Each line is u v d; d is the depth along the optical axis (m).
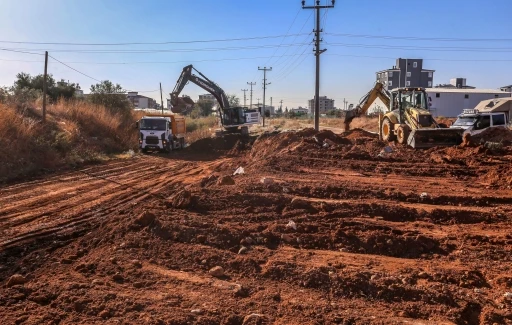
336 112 101.19
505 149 16.92
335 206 8.38
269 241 6.93
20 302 4.92
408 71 93.12
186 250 6.38
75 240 7.73
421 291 5.16
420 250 6.74
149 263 6.03
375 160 14.41
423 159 14.54
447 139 17.67
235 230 6.99
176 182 14.78
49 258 6.61
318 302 4.95
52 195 12.09
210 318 4.50
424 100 19.95
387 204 8.65
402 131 18.62
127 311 4.65
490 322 4.60
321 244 6.89
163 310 4.63
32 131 19.08
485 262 6.32
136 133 31.06
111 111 32.97
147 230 7.08
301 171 12.42
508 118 44.91
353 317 4.60
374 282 5.36
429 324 4.54
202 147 30.00
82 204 10.95
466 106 69.00
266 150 19.73
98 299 4.89
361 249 6.75
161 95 50.41
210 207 8.34
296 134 20.67
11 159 16.25
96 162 20.83
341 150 16.11
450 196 9.40
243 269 5.86
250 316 4.50
